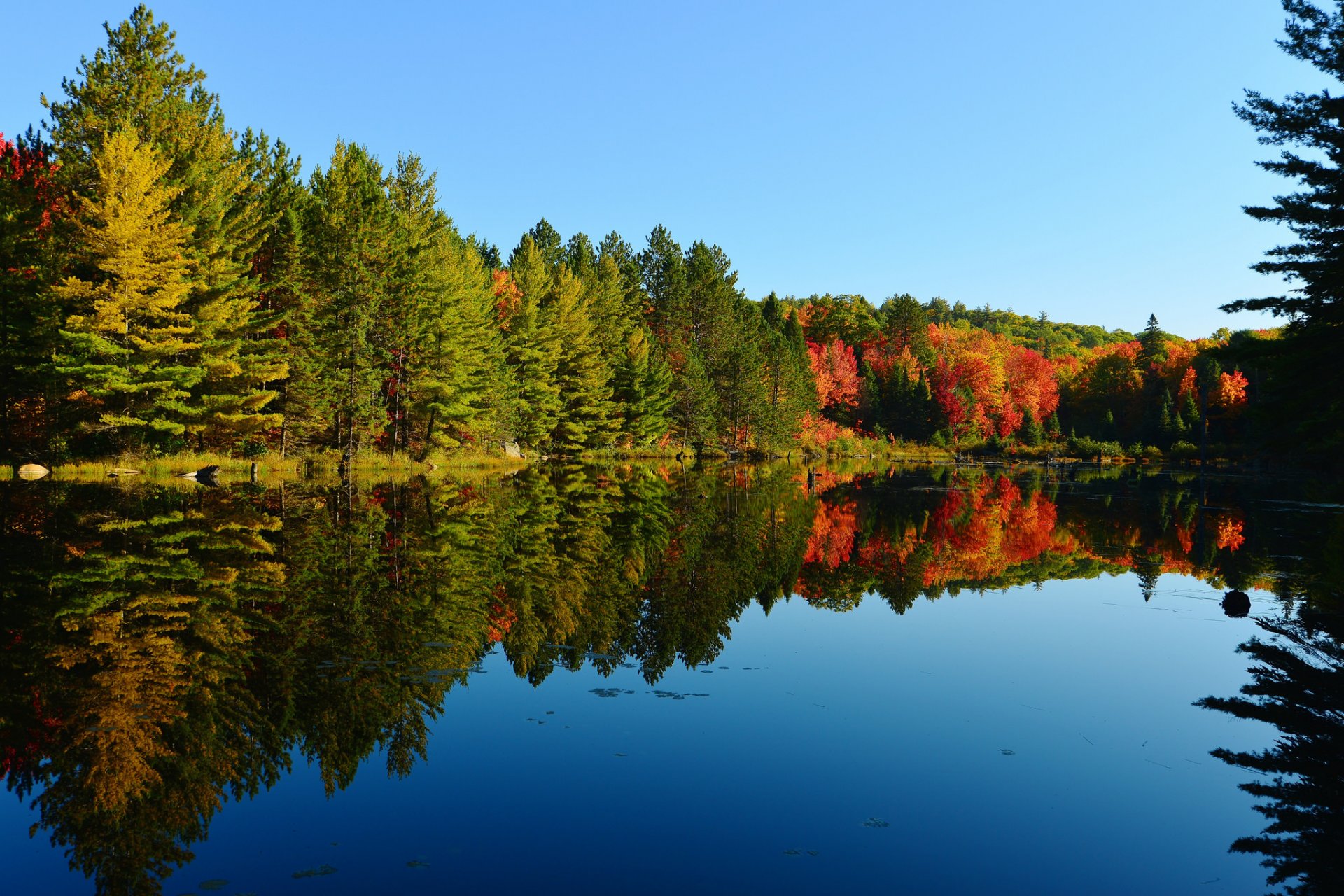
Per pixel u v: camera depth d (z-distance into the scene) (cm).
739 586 1435
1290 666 968
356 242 4166
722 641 1062
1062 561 1777
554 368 6406
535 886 462
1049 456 8969
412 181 6038
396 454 4538
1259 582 1520
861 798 595
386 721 739
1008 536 2212
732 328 8812
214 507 2239
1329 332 2342
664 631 1103
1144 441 8906
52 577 1258
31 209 3206
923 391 9906
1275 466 6191
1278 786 628
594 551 1744
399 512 2320
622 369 7200
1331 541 2067
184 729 705
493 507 2561
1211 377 8388
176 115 3828
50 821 542
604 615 1179
